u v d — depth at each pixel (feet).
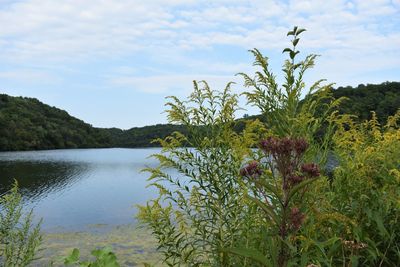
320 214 9.69
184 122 12.51
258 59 11.91
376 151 12.23
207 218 12.47
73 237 47.16
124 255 35.68
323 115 11.85
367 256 11.39
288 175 7.62
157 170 12.70
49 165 236.02
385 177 11.25
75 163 259.39
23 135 415.64
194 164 12.35
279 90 11.74
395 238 11.94
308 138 11.07
